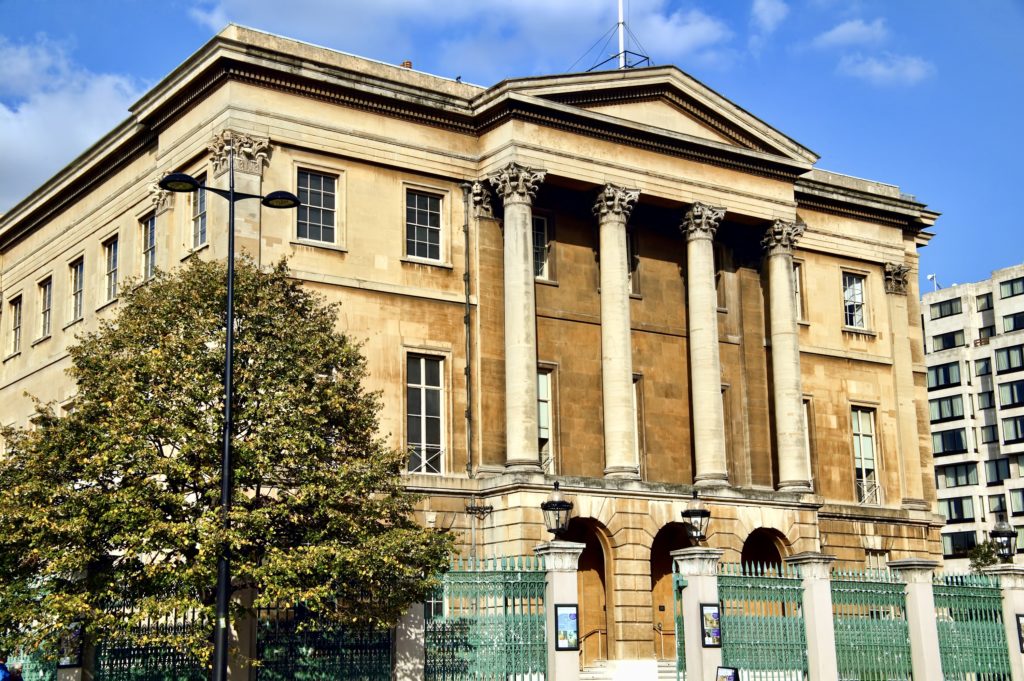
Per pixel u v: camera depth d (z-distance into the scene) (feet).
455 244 160.04
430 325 155.94
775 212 178.50
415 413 153.99
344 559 99.30
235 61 145.28
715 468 163.22
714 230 171.32
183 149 152.87
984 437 372.38
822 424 190.80
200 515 100.68
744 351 179.83
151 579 99.35
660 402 171.32
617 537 152.05
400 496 111.55
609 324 160.25
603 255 162.61
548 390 163.32
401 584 102.89
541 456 161.27
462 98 160.76
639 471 165.37
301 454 104.78
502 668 107.65
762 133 177.37
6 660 112.57
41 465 102.94
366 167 155.12
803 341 191.72
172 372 105.81
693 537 118.62
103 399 105.29
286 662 104.47
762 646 113.91
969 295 383.24
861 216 202.28
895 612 125.08
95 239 175.22
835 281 198.29
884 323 202.59
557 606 110.11
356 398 113.50
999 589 135.74
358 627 106.22
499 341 159.43
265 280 115.85
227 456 91.04
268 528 100.42
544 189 165.27
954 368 382.83
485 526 151.12
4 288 201.57
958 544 372.17
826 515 184.65
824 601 117.91
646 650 150.51
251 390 106.42
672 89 170.09
